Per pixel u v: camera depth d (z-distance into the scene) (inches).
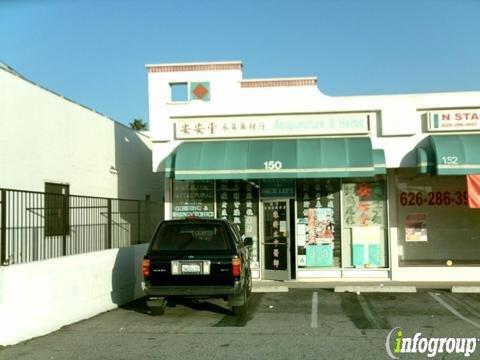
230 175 613.9
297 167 607.8
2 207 368.8
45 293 389.4
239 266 427.2
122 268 538.6
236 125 661.3
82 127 701.3
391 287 581.0
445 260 684.7
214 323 416.5
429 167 609.6
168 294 428.5
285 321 422.0
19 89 547.8
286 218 663.8
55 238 475.2
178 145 671.8
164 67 741.3
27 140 561.0
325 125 651.5
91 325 417.4
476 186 592.7
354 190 671.8
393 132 642.8
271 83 695.7
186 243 437.7
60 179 631.8
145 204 828.0
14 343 351.9
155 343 348.5
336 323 412.2
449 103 637.3
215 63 736.3
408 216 692.7
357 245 666.8
